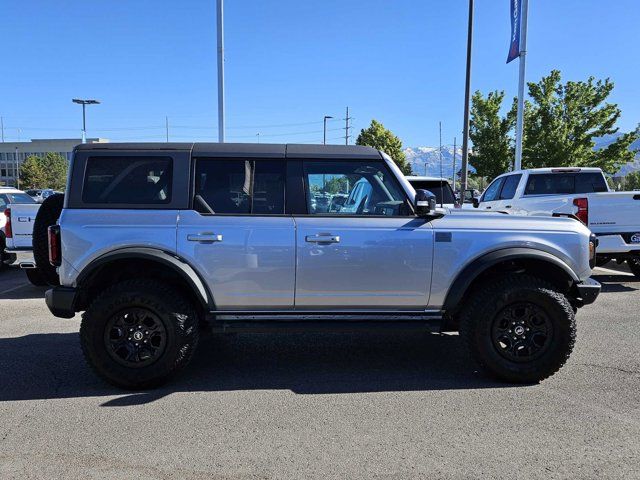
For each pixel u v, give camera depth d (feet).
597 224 27.53
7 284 31.58
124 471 10.20
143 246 14.35
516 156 56.75
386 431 11.89
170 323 14.16
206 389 14.55
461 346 18.57
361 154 15.29
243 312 14.85
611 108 87.66
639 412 12.86
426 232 14.82
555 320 14.49
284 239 14.55
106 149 14.88
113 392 14.30
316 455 10.81
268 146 15.26
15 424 12.29
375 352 17.93
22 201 39.73
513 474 10.05
